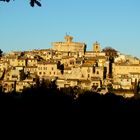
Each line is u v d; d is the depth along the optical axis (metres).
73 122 94.62
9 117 76.56
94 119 102.19
